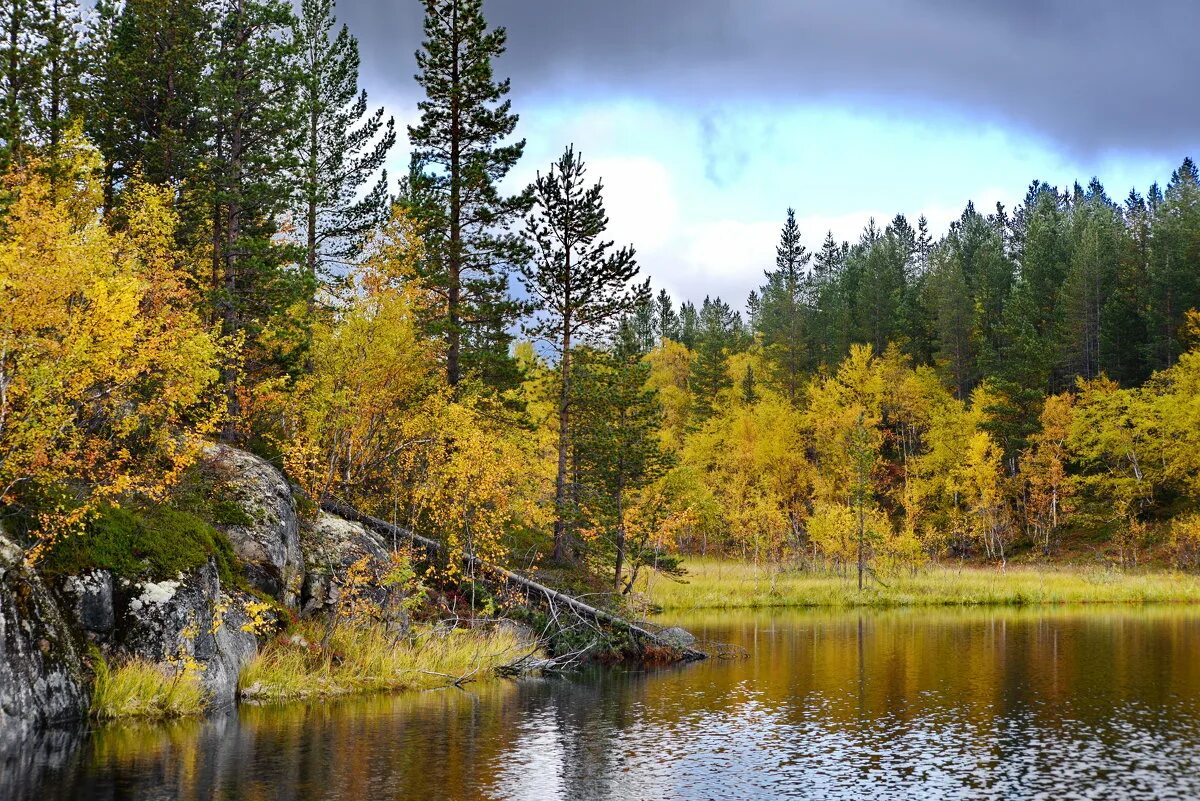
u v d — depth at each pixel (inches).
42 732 581.3
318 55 1585.9
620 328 1437.0
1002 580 2044.8
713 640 1266.0
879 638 1290.6
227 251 1064.8
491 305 1397.6
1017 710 792.3
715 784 560.1
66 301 650.2
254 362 1119.6
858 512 1978.3
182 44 1123.3
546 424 1609.3
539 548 1397.6
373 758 591.8
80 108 1081.4
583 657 1063.0
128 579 666.2
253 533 845.2
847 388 3112.7
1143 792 546.9
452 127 1421.0
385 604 939.3
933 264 4532.5
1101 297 3405.5
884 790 550.9
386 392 1071.0
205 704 684.1
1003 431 2859.3
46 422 597.9
